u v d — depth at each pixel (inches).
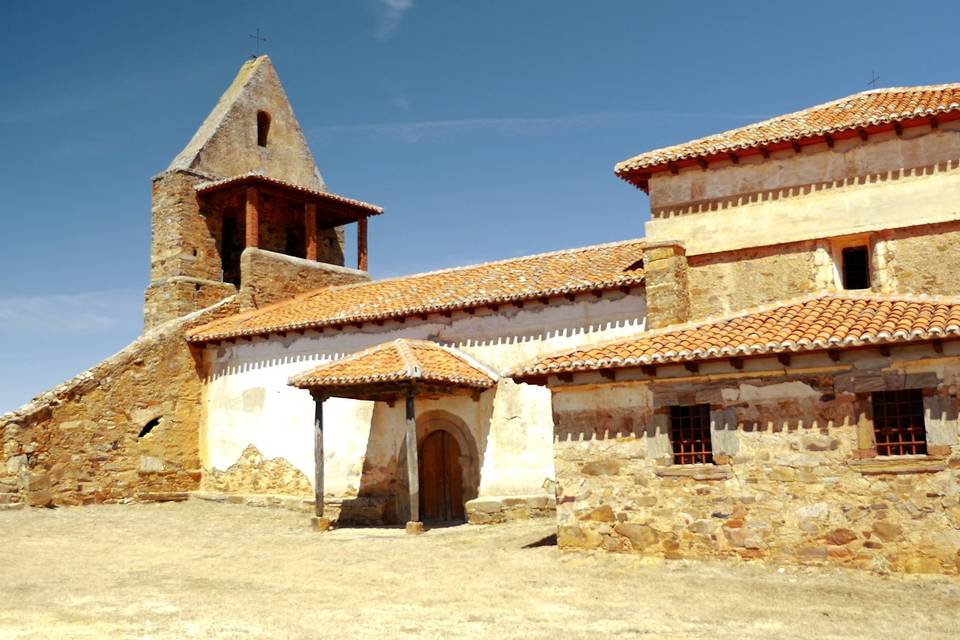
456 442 854.5
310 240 1168.8
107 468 981.8
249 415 1013.8
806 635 383.9
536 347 816.9
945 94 673.0
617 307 779.4
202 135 1208.8
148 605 460.8
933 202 629.3
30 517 866.8
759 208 688.4
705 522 526.9
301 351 975.6
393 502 877.8
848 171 660.7
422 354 816.3
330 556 641.6
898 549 473.4
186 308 1110.4
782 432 512.4
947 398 471.5
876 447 490.0
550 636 383.9
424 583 518.6
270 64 1307.8
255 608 450.0
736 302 690.2
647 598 460.1
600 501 563.8
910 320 494.9
